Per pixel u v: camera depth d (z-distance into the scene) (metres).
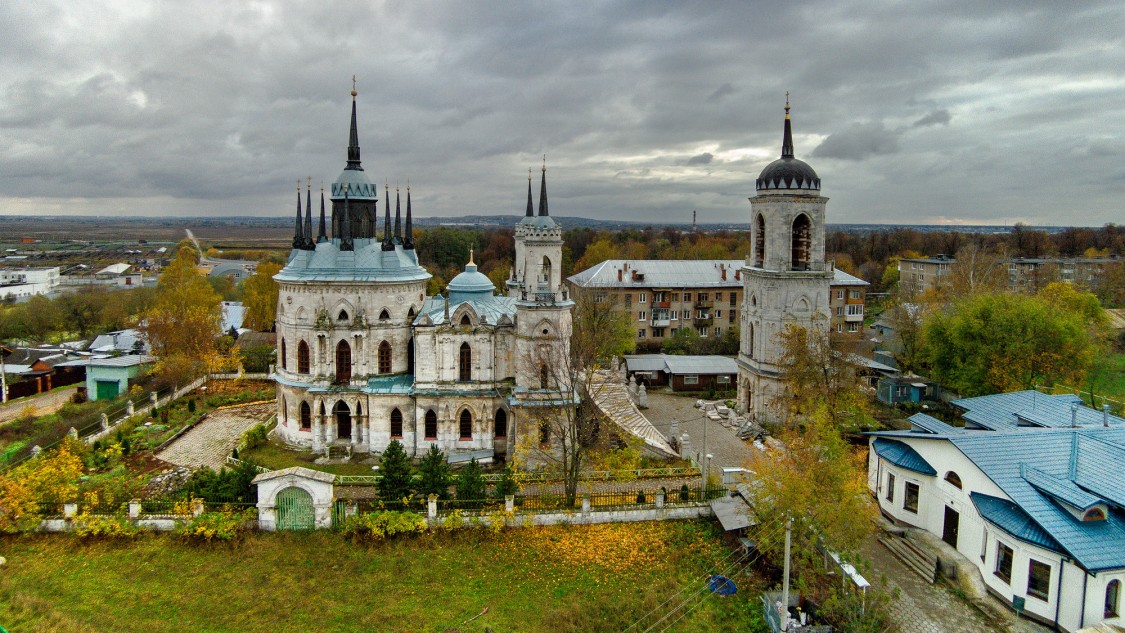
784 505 43.16
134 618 41.66
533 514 53.59
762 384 82.00
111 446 72.19
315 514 52.16
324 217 75.75
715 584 45.56
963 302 91.50
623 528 53.75
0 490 51.59
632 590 45.81
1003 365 78.56
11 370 112.38
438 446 71.00
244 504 52.97
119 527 50.88
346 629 41.12
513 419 68.38
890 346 112.00
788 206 79.44
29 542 50.22
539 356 67.12
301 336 72.69
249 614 42.34
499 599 44.59
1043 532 41.19
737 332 120.62
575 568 48.47
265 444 74.56
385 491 55.66
